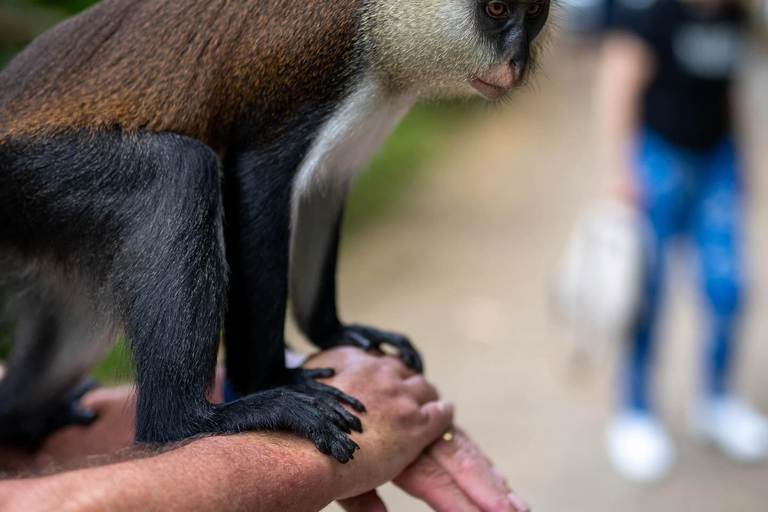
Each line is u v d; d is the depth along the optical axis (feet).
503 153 55.88
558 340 27.50
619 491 19.61
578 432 22.09
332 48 9.49
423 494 9.17
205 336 8.45
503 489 9.20
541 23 10.66
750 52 20.27
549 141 59.00
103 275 8.97
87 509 5.52
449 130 61.16
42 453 10.27
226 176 9.73
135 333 8.54
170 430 8.32
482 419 22.81
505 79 10.29
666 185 19.24
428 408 9.23
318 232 10.81
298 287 11.00
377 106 10.19
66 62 9.49
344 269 34.40
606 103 19.35
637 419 20.56
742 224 20.04
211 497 6.17
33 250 9.45
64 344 10.13
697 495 19.43
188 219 8.61
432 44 9.96
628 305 19.20
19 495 5.55
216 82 9.52
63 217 9.06
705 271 20.22
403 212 42.01
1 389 10.42
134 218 8.77
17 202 9.23
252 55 9.45
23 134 9.19
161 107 9.34
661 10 18.63
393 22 9.76
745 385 23.56
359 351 10.04
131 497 5.76
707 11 18.57
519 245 37.55
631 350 20.21
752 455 20.52
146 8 9.68
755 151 43.21
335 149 9.88
